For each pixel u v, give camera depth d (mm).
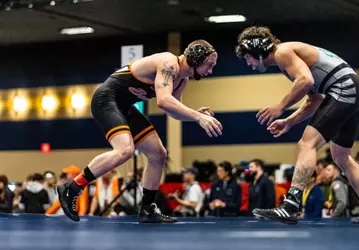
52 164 17578
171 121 16281
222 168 9281
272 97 15852
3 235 3639
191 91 16578
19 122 18000
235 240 3119
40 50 17812
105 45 17109
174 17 14805
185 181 10211
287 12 14227
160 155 5219
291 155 15516
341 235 3512
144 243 2965
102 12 14227
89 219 6641
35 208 11102
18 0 13344
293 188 4473
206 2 13375
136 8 13883
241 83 16047
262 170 8781
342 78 4586
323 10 13984
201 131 16250
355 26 14625
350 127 4898
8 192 9750
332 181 8922
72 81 17453
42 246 2854
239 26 15656
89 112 17250
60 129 17562
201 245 2814
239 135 16062
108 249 2666
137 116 5195
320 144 4539
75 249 2693
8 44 17906
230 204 9172
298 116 5039
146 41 16703
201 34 16297
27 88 17938
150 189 5348
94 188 10945
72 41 17438
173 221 5438
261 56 4613
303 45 4664
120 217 7602
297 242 2975
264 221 5922
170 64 4824
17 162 17984
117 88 5008
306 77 4461
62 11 14039
